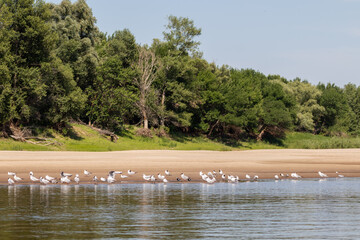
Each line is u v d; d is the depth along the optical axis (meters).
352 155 73.88
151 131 102.69
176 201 26.73
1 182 35.88
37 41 79.81
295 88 170.38
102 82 96.06
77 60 91.00
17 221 20.30
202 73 121.00
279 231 19.00
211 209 24.14
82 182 36.75
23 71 76.12
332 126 174.38
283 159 61.50
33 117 81.62
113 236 17.67
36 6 81.44
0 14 76.88
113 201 26.41
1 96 71.50
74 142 82.69
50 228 18.92
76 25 95.25
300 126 159.00
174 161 52.94
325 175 43.81
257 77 153.88
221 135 126.12
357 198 28.84
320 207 25.14
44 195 28.75
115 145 87.94
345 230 19.31
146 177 37.97
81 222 20.22
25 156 55.44
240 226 19.89
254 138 136.62
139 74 102.62
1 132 76.25
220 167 48.12
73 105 80.75
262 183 38.12
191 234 18.23
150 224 20.03
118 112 97.12
